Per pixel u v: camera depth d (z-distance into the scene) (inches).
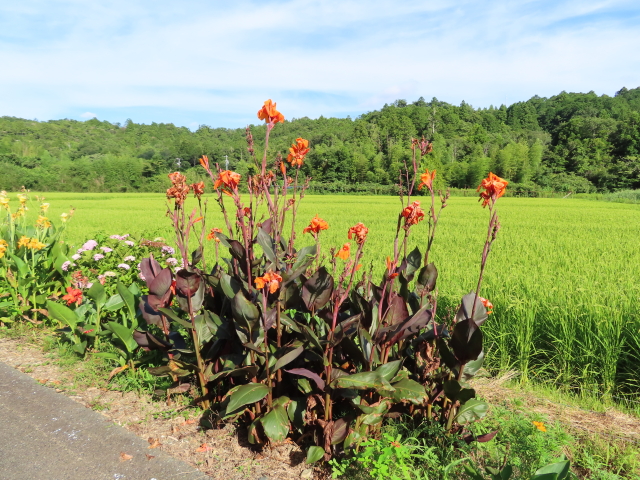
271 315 98.7
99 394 133.2
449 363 99.3
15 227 236.2
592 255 336.5
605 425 119.8
